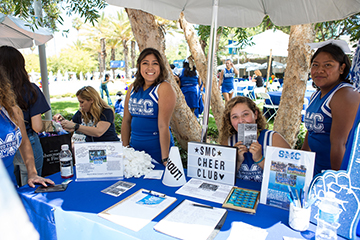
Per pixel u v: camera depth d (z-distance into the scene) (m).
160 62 2.26
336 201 1.11
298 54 3.56
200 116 7.95
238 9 2.85
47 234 1.48
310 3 2.46
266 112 7.55
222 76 7.86
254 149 1.63
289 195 1.29
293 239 1.11
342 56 1.87
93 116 2.81
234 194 1.52
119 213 1.32
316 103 2.02
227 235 1.14
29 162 1.82
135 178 1.83
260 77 11.27
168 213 1.32
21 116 1.77
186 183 1.72
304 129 5.48
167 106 2.23
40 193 1.58
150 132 2.33
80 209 1.38
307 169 1.35
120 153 1.81
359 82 1.23
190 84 5.88
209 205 1.42
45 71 4.84
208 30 5.05
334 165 1.78
